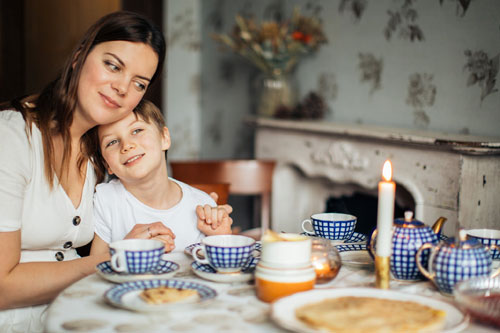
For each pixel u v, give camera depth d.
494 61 1.88
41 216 1.24
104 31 1.17
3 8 3.31
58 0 3.18
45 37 3.29
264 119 2.62
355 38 2.45
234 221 3.36
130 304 0.84
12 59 3.38
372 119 2.39
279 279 0.86
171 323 0.80
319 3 2.63
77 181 1.32
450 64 2.04
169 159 3.67
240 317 0.83
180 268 1.04
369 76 2.39
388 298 0.85
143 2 3.26
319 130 2.28
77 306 0.86
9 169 1.15
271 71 2.66
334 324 0.72
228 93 3.36
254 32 2.68
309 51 2.64
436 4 2.08
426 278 1.00
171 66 3.61
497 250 1.08
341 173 2.23
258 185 2.47
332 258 0.97
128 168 1.31
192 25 3.60
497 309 0.77
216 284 0.98
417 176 1.89
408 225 0.99
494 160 1.78
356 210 2.44
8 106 1.26
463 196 1.74
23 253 1.28
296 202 2.70
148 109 1.38
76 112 1.24
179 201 1.47
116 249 0.95
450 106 2.05
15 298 1.13
